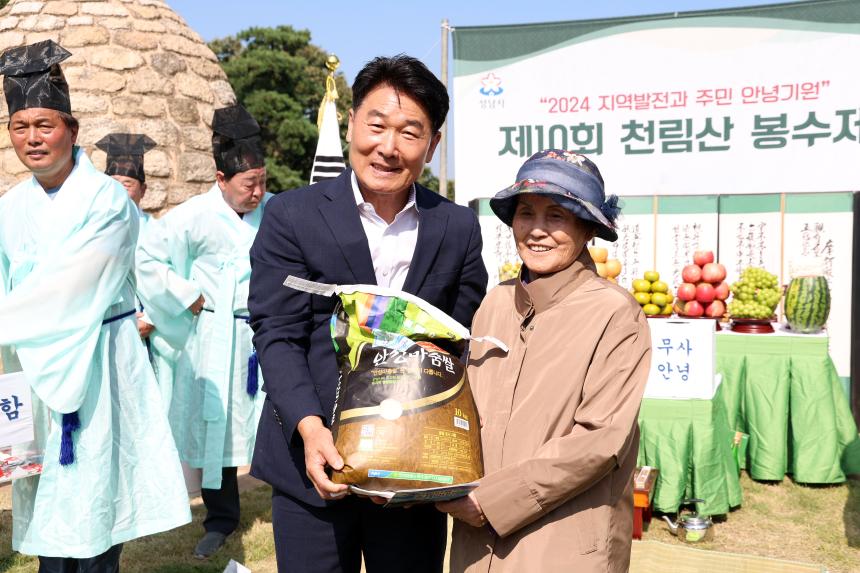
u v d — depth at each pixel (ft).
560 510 5.96
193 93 29.63
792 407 16.56
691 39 19.53
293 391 6.59
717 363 17.08
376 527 7.18
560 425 5.98
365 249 6.88
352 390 5.98
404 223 7.17
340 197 6.98
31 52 9.46
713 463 14.32
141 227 13.61
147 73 28.55
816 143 18.83
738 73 19.26
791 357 16.48
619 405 5.86
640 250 20.40
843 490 16.19
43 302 9.24
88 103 27.40
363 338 6.28
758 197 19.43
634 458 6.25
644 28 19.84
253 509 15.43
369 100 6.56
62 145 9.57
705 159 19.72
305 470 6.93
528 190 5.99
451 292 7.44
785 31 18.79
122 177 15.98
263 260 7.05
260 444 7.30
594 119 20.44
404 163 6.61
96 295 9.55
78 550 9.48
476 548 6.21
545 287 6.30
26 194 9.87
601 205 6.17
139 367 10.40
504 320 6.62
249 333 14.01
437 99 6.61
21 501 9.99
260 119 80.48
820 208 18.94
